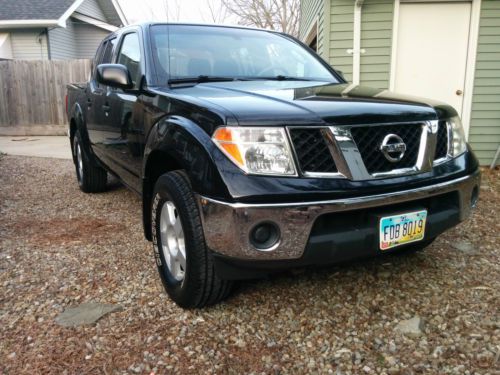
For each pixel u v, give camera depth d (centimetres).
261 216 206
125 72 323
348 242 221
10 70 1184
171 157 266
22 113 1205
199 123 235
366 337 234
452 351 220
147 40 343
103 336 236
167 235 271
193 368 211
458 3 686
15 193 547
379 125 233
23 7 1475
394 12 688
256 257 211
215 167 215
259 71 349
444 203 261
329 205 211
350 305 264
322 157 220
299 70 369
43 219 439
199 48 349
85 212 462
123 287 290
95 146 465
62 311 262
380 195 223
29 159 795
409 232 239
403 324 242
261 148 212
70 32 1661
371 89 310
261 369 211
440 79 711
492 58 695
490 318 247
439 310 257
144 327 244
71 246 362
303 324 245
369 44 701
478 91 707
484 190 555
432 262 321
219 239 215
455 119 279
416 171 242
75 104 527
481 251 343
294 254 213
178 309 261
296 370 210
